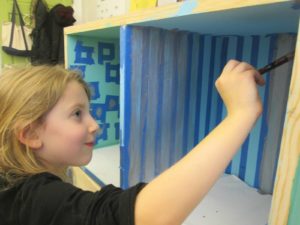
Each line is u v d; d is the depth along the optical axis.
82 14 1.90
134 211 0.32
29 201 0.37
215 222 0.65
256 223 0.64
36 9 1.75
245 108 0.37
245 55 0.78
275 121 0.73
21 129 0.44
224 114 0.83
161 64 0.71
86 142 0.48
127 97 0.67
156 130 0.74
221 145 0.34
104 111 1.10
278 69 0.71
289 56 0.46
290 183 0.34
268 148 0.76
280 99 0.71
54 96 0.44
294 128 0.33
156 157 0.76
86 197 0.36
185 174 0.32
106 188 0.37
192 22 0.56
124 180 0.71
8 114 0.45
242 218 0.66
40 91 0.44
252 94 0.38
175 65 0.74
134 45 0.65
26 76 0.46
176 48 0.73
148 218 0.31
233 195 0.76
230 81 0.40
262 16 0.46
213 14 0.46
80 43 1.00
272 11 0.41
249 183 0.82
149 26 0.65
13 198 0.39
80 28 0.86
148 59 0.68
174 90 0.76
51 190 0.37
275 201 0.36
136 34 0.65
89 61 1.04
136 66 0.67
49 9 1.81
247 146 0.82
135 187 0.34
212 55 0.81
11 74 0.48
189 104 0.80
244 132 0.36
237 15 0.46
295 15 0.44
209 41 0.79
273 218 0.36
